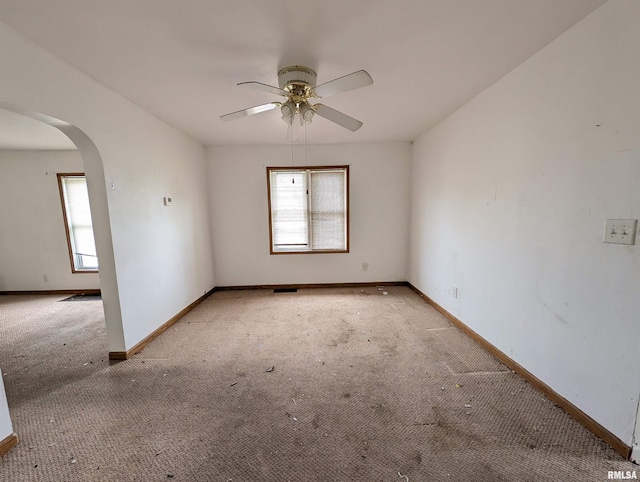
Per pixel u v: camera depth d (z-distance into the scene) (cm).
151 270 256
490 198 216
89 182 202
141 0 120
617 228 125
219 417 157
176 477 122
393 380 189
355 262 414
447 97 233
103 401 172
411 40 154
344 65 179
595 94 133
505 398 168
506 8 130
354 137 356
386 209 403
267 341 250
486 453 131
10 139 332
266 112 258
